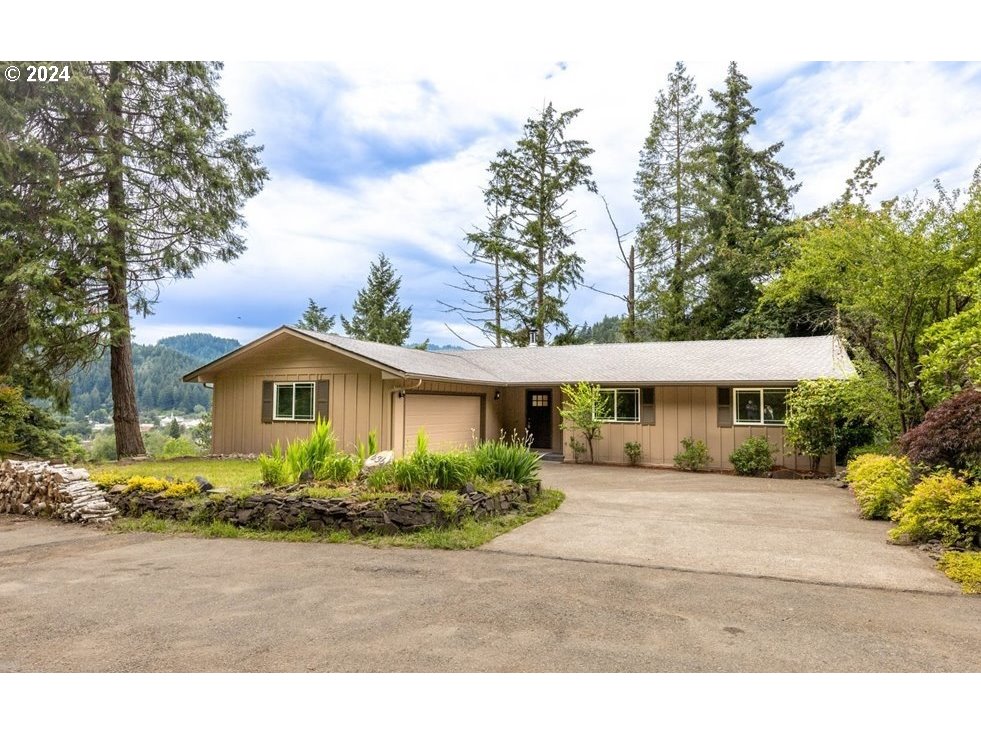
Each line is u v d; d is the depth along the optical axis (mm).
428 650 3719
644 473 14359
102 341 15438
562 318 31672
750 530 7305
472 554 6180
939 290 10305
